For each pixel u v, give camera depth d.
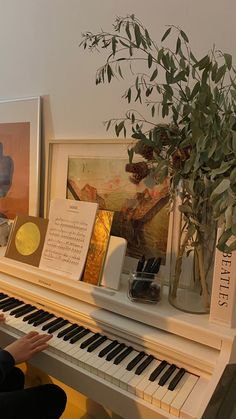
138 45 1.00
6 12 1.69
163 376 0.95
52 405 1.06
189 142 0.90
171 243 1.29
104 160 1.44
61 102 1.57
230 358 0.92
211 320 1.00
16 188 1.77
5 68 1.75
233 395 0.96
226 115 0.83
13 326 1.20
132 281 1.14
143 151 1.02
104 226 1.25
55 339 1.13
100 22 1.40
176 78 0.91
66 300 1.26
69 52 1.50
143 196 1.35
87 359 1.03
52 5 1.52
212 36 1.17
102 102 1.44
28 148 1.69
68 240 1.31
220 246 0.71
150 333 1.05
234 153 0.74
